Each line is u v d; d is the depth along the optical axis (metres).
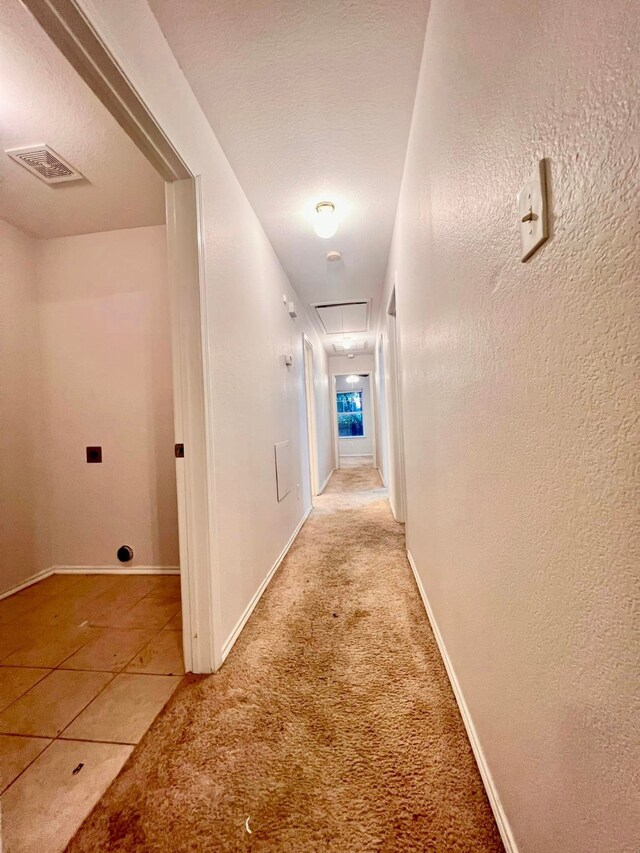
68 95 1.36
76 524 2.53
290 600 1.93
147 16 1.11
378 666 1.36
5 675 1.40
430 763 0.96
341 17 1.18
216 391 1.50
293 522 3.07
